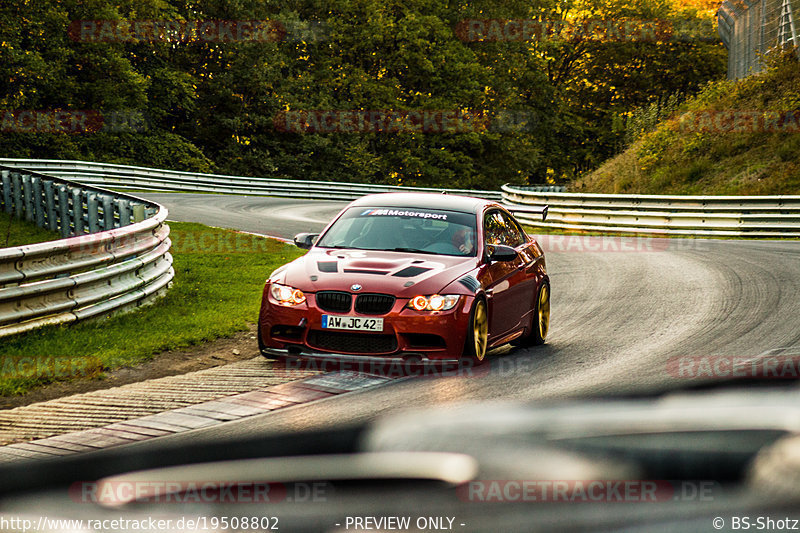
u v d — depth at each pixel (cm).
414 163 13938
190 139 13375
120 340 2022
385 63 14562
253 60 13250
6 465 322
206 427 1322
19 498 267
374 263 1886
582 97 18212
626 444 216
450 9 15488
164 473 271
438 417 258
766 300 2720
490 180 15038
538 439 225
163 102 12550
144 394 1573
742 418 217
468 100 14575
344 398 1523
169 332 2136
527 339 2170
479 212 2153
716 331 2227
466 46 15400
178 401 1515
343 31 14488
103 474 283
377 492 228
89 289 2223
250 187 10062
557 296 3038
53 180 4178
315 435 281
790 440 207
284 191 10281
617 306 2759
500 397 1495
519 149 15200
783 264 3712
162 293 2766
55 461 315
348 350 1778
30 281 2039
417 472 229
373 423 278
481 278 1894
